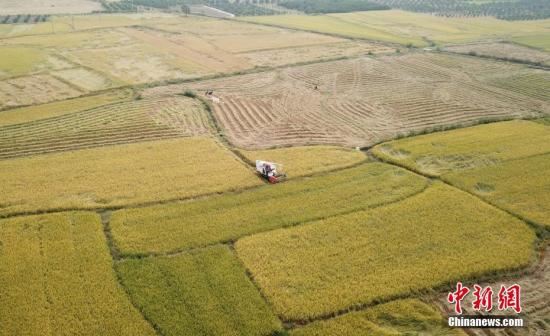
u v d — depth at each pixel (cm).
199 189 4853
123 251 3834
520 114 7406
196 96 8094
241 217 4325
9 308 3225
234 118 7094
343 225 4203
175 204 4575
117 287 3425
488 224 4238
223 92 8375
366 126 6812
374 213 4397
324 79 9206
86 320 3133
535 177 5125
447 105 7781
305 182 4994
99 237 4006
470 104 7850
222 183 4981
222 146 5966
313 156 5678
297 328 3134
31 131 6544
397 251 3866
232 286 3450
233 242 4006
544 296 3456
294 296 3381
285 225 4212
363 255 3812
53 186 4900
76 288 3409
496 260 3762
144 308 3244
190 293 3375
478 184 4994
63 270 3594
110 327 3086
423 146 5966
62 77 9269
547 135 6309
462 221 4281
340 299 3353
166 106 7612
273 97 8094
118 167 5328
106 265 3647
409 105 7756
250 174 5194
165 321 3138
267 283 3494
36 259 3716
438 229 4159
